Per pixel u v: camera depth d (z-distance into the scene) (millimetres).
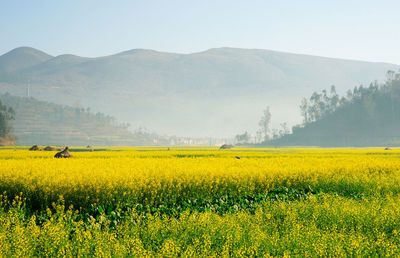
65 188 16125
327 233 9773
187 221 10336
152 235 9391
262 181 20359
